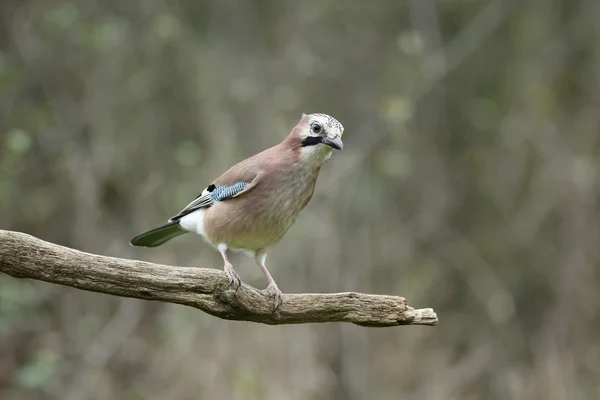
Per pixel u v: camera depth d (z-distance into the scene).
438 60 15.07
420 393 13.79
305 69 15.07
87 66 14.24
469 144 16.08
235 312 6.33
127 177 14.05
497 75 16.09
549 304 15.49
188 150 13.51
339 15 15.63
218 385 12.32
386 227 14.88
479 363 14.57
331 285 13.68
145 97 14.30
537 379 14.52
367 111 15.15
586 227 15.37
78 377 12.84
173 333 12.59
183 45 14.46
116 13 14.49
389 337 13.92
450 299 15.34
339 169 14.30
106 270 6.00
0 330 12.33
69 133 14.06
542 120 15.78
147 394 12.61
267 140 14.14
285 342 12.64
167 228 8.44
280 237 7.71
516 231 15.63
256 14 15.69
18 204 13.62
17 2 14.33
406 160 14.58
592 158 15.77
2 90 13.44
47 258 5.91
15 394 12.84
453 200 15.82
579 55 16.17
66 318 13.36
